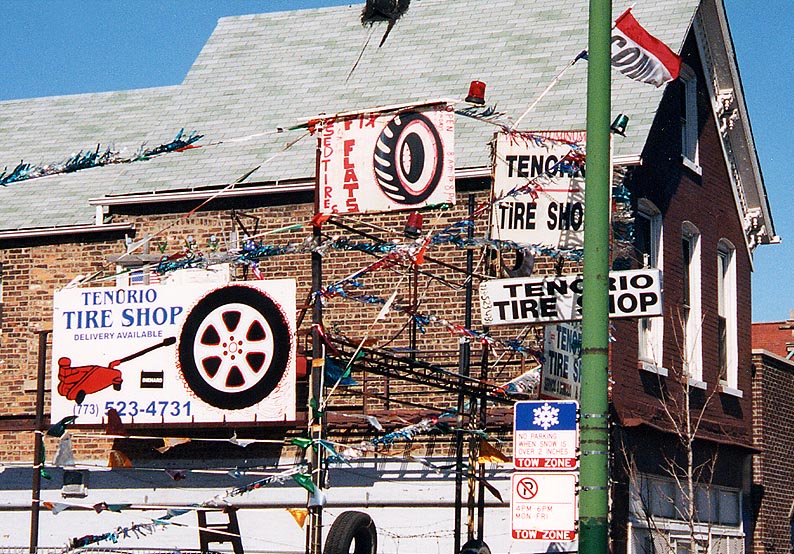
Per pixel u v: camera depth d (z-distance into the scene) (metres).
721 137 25.53
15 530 22.72
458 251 21.72
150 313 16.84
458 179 21.88
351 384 16.02
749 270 26.52
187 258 16.39
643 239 22.48
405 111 15.43
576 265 20.56
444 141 15.23
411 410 20.78
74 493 22.17
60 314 17.30
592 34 12.16
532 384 18.66
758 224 26.42
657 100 22.25
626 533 20.38
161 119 26.17
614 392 20.61
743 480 25.30
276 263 22.88
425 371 21.31
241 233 23.02
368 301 17.67
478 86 16.06
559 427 13.18
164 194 23.39
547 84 23.30
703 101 25.06
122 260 22.86
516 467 13.27
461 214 21.88
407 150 15.35
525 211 17.44
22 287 24.22
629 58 18.05
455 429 18.23
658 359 22.33
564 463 13.11
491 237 17.50
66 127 27.08
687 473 21.77
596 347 11.91
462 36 25.38
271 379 16.08
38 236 24.17
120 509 16.19
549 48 24.30
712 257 24.88
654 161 22.47
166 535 21.73
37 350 23.83
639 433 21.39
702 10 24.75
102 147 25.73
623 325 21.20
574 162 17.33
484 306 16.03
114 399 16.88
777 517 26.27
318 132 15.91
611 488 20.28
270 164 23.56
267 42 27.22
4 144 27.02
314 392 15.18
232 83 26.34
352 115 15.62
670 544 21.45
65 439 17.36
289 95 25.34
